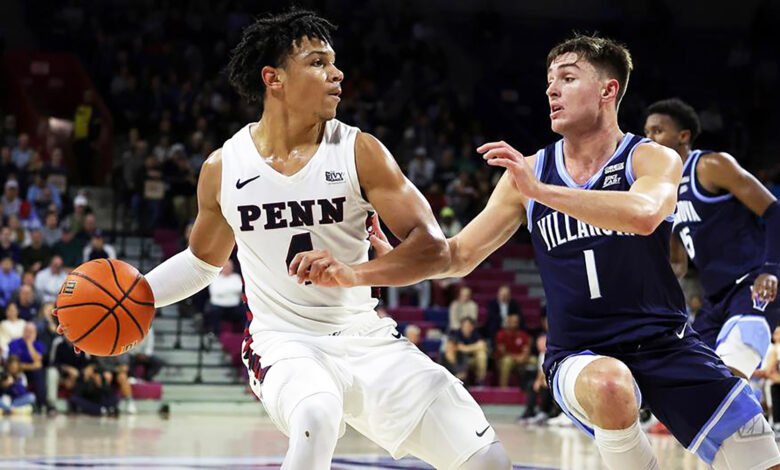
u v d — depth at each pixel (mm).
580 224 3609
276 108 3520
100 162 16531
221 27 18469
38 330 11969
